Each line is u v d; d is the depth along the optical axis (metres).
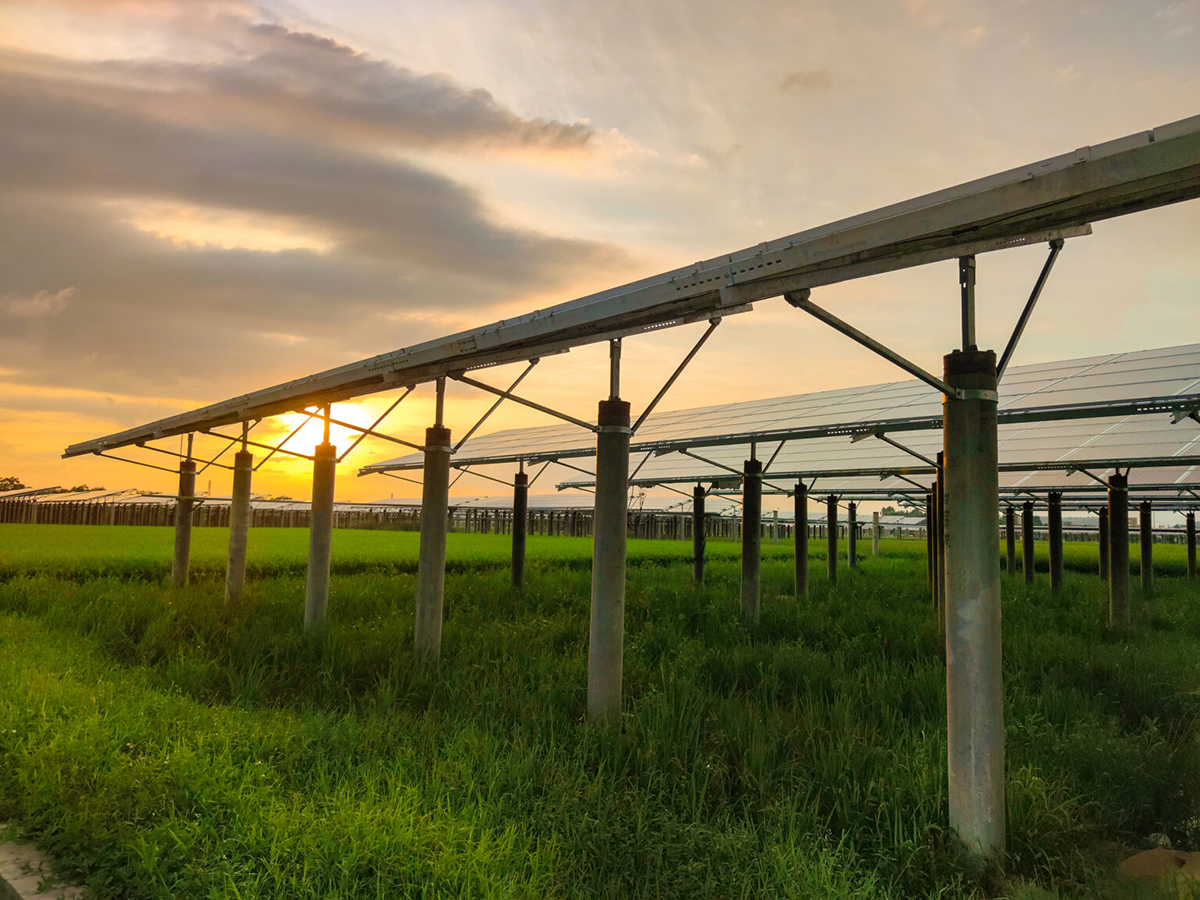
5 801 5.09
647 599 13.80
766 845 4.55
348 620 11.89
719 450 18.83
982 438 4.95
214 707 7.02
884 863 4.52
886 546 43.16
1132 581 21.58
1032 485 14.40
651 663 9.30
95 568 18.20
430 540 9.55
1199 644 10.62
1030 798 5.20
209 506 52.06
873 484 20.41
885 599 15.84
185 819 4.59
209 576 18.20
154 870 4.16
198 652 9.12
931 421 10.28
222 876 3.95
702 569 18.30
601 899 4.12
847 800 5.22
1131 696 7.92
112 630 10.27
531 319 7.13
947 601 5.00
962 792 4.80
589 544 34.41
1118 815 5.42
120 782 5.02
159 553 23.33
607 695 7.05
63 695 6.75
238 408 12.45
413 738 6.29
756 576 12.39
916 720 7.20
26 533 34.25
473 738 5.98
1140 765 5.75
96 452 16.70
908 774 5.53
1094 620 12.62
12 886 4.21
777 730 6.43
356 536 40.62
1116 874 4.70
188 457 16.53
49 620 11.02
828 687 8.16
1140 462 10.69
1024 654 9.41
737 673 8.73
